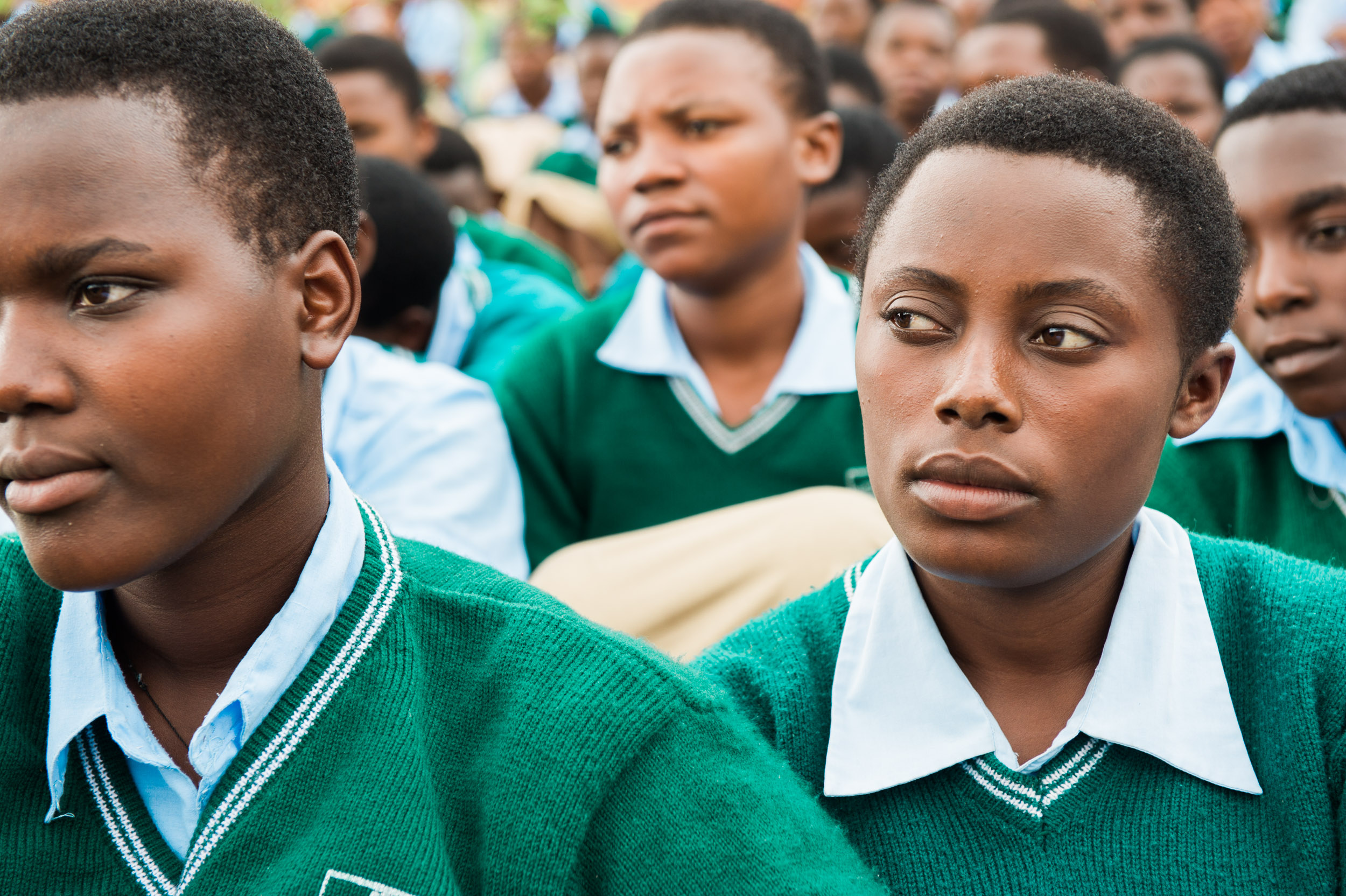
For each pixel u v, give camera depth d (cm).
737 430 242
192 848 103
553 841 104
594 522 250
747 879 102
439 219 304
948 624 125
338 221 110
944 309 111
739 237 238
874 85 459
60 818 106
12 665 109
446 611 113
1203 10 505
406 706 107
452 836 105
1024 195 109
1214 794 116
